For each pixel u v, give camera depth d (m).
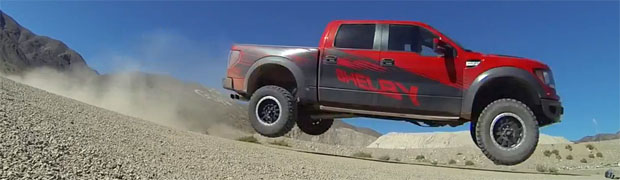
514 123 7.07
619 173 17.08
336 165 10.55
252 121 8.08
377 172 9.92
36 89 12.64
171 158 7.22
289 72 8.49
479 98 7.72
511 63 7.34
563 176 15.96
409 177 9.48
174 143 9.18
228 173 6.82
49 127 7.23
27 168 4.87
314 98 7.84
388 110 7.57
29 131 6.50
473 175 12.20
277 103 7.96
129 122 11.59
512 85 7.55
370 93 7.57
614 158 29.28
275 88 8.06
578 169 26.03
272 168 8.09
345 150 24.98
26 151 5.45
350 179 8.06
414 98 7.42
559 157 30.55
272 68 8.30
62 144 6.23
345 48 7.83
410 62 7.50
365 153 24.62
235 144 12.52
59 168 5.15
